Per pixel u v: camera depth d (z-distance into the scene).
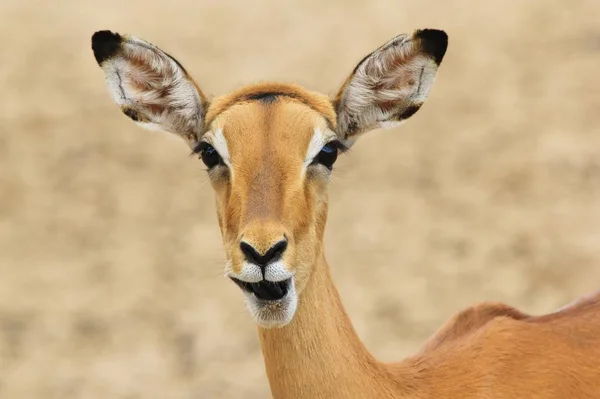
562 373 15.70
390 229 35.56
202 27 59.03
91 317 31.25
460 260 33.12
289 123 14.70
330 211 37.22
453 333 16.69
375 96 16.25
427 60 16.28
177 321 30.91
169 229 36.72
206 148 15.13
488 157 40.66
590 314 16.62
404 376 15.42
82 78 51.69
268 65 52.03
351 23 58.72
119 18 60.47
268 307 13.73
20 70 52.56
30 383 28.22
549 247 33.31
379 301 30.94
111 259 34.62
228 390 27.72
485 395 15.46
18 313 31.48
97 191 39.88
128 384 28.05
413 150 42.12
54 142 44.28
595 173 38.41
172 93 16.19
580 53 51.06
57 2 63.88
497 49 52.53
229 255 14.23
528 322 16.41
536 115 44.34
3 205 38.59
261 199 13.98
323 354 14.59
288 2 64.00
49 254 35.06
